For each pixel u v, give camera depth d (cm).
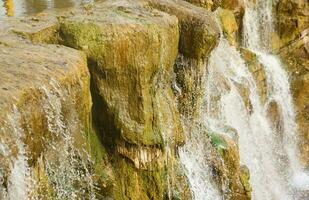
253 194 1212
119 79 766
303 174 1393
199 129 982
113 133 785
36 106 577
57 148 623
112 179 776
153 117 804
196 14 962
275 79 1416
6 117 521
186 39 955
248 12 1498
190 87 972
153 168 812
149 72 784
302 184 1348
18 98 551
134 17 824
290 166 1390
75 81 655
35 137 571
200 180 937
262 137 1308
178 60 968
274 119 1388
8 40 738
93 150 768
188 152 933
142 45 771
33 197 576
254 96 1310
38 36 769
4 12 1053
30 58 669
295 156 1427
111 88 767
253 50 1503
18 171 533
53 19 833
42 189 599
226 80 1149
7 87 566
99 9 890
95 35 752
